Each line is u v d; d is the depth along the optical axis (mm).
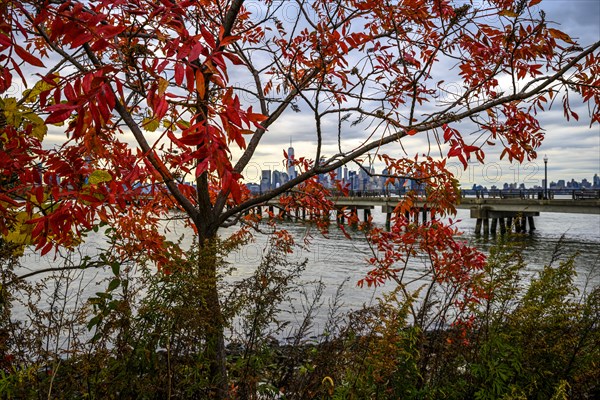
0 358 2164
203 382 2441
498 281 2922
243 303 2717
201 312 2459
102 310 2395
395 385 2465
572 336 2654
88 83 1400
